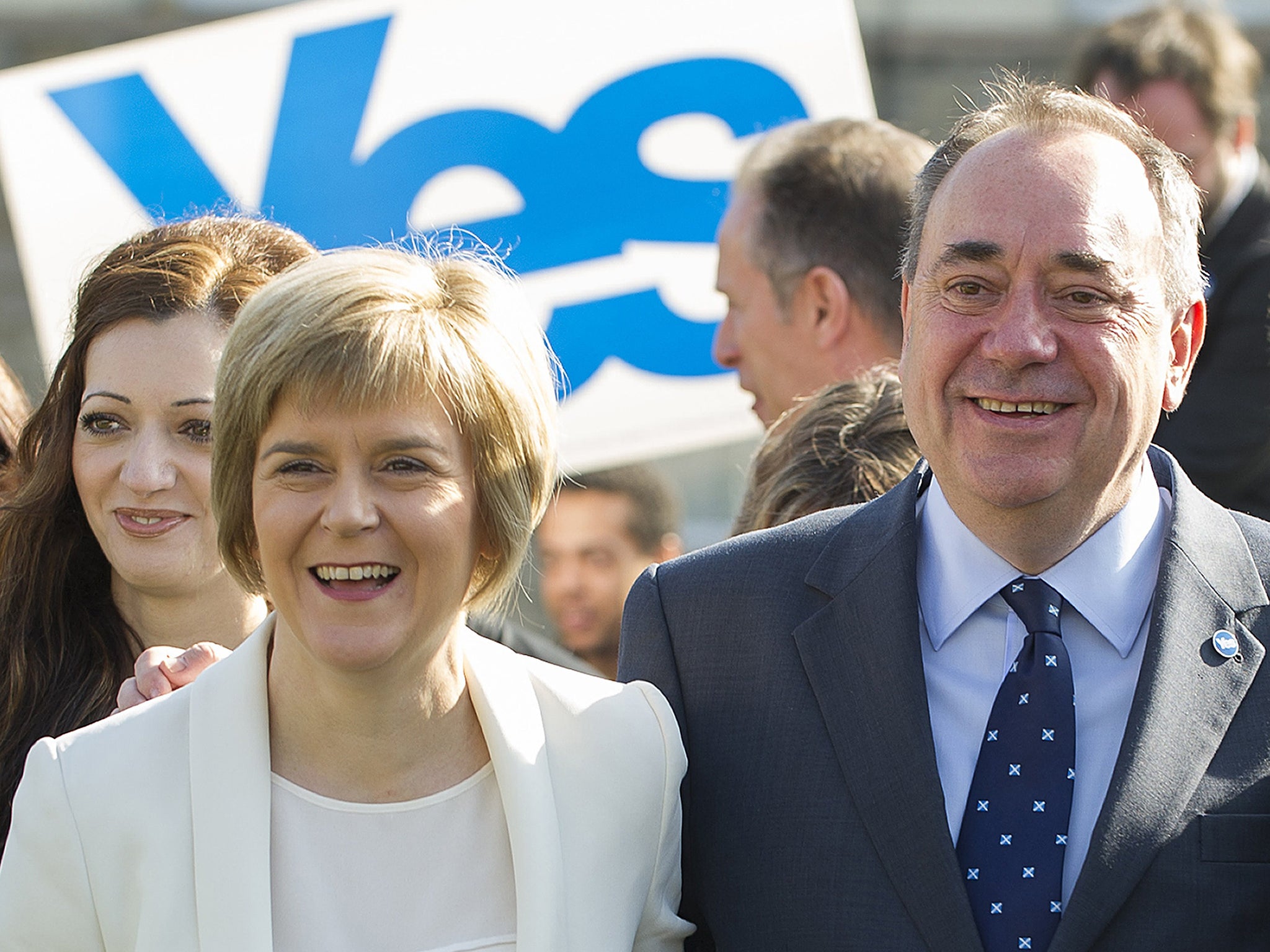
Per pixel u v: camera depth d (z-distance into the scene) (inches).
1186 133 278.1
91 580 161.8
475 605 129.3
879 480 163.2
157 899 120.0
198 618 160.6
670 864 135.0
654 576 149.0
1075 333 126.3
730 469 448.5
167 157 238.5
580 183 241.6
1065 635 132.2
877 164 211.2
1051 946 120.8
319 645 120.0
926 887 125.3
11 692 155.3
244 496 124.5
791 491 167.8
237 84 239.6
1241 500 265.0
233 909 118.9
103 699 155.9
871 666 134.1
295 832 124.3
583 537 307.4
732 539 151.5
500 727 128.4
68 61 238.5
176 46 239.1
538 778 127.8
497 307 125.7
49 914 120.9
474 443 123.3
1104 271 125.8
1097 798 126.9
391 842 125.4
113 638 160.1
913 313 134.4
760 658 139.9
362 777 126.5
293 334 118.2
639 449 241.1
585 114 241.4
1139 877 121.9
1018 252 126.6
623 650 148.6
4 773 152.5
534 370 127.6
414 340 119.0
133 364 153.6
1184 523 134.0
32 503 159.0
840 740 133.2
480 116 241.0
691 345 240.8
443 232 240.5
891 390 173.5
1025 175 128.1
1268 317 262.5
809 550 144.3
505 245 241.3
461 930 124.0
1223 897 122.1
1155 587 132.9
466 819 127.8
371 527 118.7
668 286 241.3
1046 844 124.6
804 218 211.0
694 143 241.6
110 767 123.6
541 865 124.3
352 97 240.2
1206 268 268.8
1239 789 124.6
